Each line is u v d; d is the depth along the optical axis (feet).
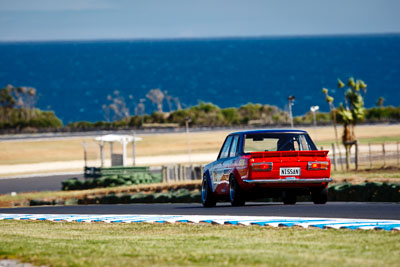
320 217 149.28
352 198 259.80
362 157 627.05
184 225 146.20
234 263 90.68
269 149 187.52
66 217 186.70
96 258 98.84
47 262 96.84
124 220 165.89
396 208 168.35
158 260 95.09
